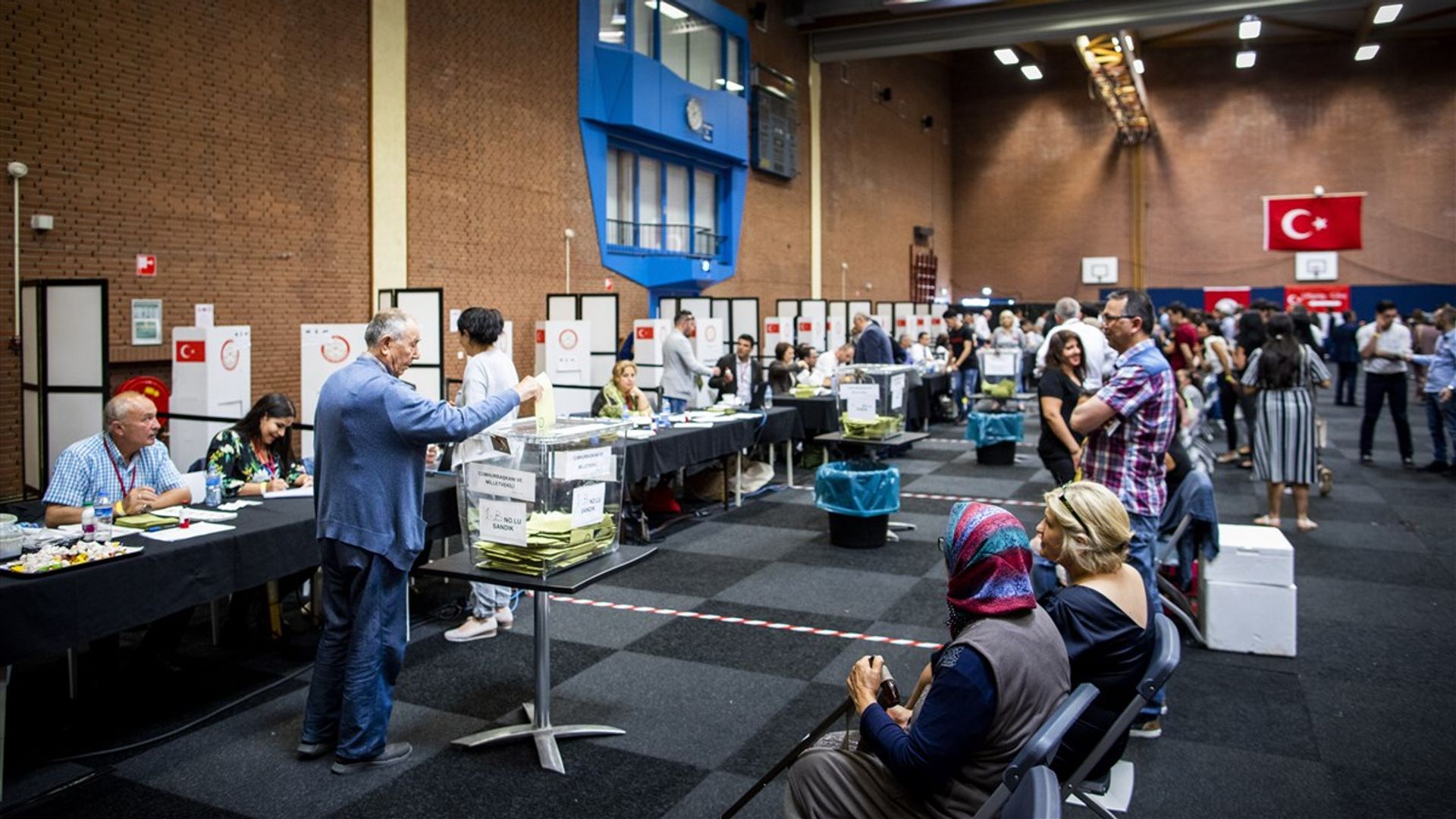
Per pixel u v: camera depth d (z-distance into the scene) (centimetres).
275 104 864
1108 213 2464
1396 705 366
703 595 522
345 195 938
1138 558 344
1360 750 329
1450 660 412
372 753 319
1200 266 2395
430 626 470
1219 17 1598
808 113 1906
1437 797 296
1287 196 2317
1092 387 513
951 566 205
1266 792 300
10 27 670
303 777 314
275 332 871
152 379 729
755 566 584
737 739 342
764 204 1769
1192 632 432
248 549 350
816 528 689
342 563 316
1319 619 469
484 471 321
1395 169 2231
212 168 812
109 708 371
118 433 385
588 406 1030
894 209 2300
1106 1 1655
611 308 1111
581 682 396
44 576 283
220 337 638
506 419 441
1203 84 2370
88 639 294
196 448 642
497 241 1138
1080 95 2475
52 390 627
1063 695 195
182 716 365
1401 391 895
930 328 1909
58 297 618
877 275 2225
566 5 1247
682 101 1448
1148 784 307
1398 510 709
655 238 1509
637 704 373
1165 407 341
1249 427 877
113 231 739
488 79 1117
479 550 327
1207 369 965
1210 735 343
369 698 317
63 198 706
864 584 544
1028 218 2547
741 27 1661
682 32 1516
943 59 2552
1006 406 1202
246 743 341
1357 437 1124
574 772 316
